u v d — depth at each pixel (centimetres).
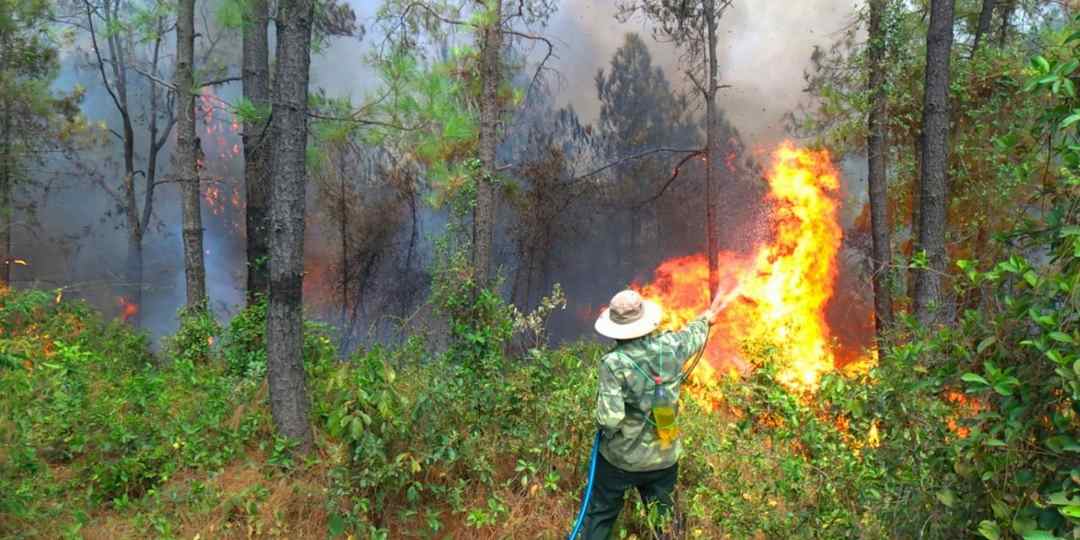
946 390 269
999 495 229
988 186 1043
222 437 540
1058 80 223
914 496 275
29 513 404
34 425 528
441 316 807
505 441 494
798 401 516
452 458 437
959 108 1154
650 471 378
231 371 771
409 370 614
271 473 491
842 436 427
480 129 1061
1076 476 199
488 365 589
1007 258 254
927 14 1221
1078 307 202
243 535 425
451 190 1036
